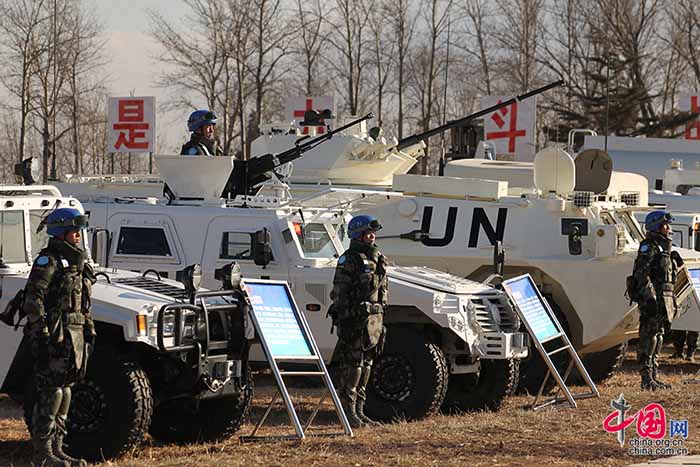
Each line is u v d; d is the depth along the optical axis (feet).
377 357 46.42
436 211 63.10
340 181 76.28
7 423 45.85
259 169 59.72
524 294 50.60
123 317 36.60
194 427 40.91
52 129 141.69
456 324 47.52
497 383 50.24
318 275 50.55
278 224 51.75
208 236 52.75
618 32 188.85
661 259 56.08
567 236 61.52
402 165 77.92
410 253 62.80
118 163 157.58
